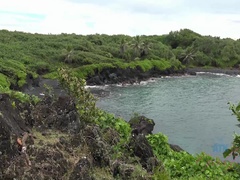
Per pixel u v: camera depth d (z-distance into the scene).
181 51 107.56
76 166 6.54
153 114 37.78
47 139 7.82
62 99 9.31
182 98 49.72
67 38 102.12
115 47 98.81
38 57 79.25
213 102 46.53
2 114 7.06
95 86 63.34
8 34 98.69
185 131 30.09
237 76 86.12
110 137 9.44
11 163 6.21
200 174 9.39
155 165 8.66
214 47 110.81
